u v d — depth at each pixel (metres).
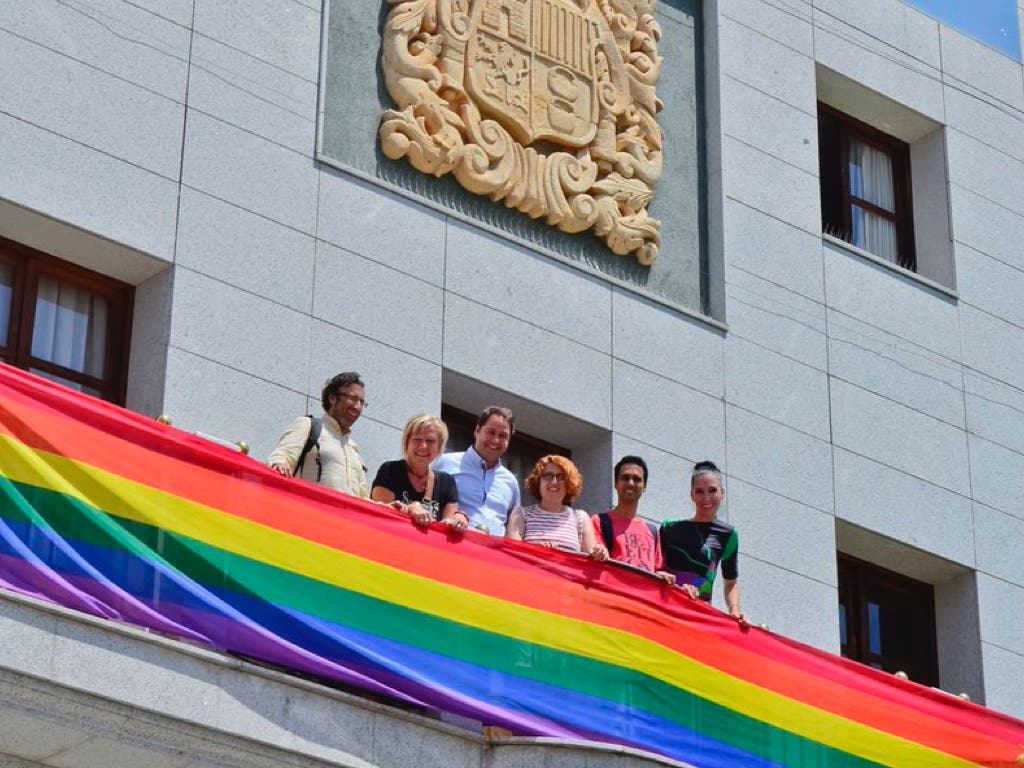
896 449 21.70
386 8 19.84
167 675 14.98
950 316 22.78
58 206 17.38
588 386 19.78
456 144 19.58
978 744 18.28
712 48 21.94
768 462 20.69
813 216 22.03
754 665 17.48
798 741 17.52
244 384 17.84
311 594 15.80
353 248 18.78
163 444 15.60
